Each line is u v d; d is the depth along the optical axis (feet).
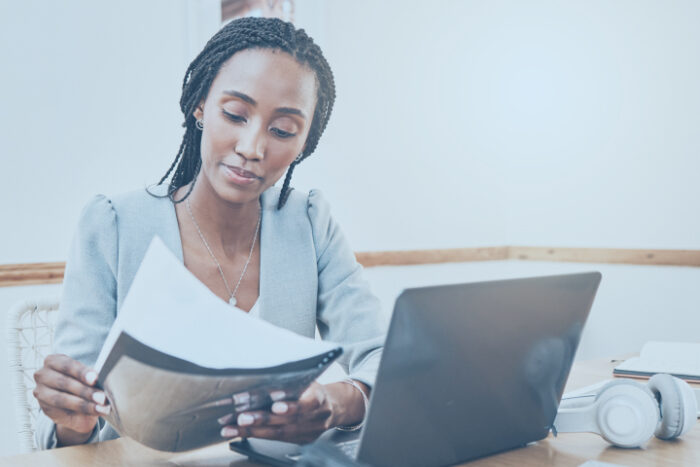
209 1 7.93
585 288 2.72
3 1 6.58
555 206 10.75
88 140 7.17
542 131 10.86
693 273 9.29
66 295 3.37
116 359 2.24
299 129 3.51
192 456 2.70
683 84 9.33
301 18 8.66
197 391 2.24
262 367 2.26
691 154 9.29
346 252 4.12
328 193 9.12
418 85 10.14
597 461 2.59
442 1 10.42
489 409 2.59
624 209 9.96
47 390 2.68
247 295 3.69
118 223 3.51
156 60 7.63
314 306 3.91
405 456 2.39
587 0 10.27
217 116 3.40
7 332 4.02
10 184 6.70
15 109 6.70
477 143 11.00
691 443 2.92
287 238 3.84
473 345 2.41
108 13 7.25
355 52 9.32
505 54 11.23
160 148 7.72
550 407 2.84
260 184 3.49
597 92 10.21
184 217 3.63
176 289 2.30
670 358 4.27
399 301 2.15
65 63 6.98
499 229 11.30
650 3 9.61
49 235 6.97
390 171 9.86
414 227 10.20
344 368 3.91
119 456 2.70
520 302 2.49
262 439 2.82
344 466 1.76
